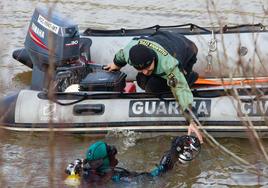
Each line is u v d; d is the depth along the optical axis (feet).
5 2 68.85
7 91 53.78
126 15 71.51
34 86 51.49
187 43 46.16
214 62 53.93
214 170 42.91
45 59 50.62
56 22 50.29
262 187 40.63
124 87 49.37
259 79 39.14
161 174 40.52
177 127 47.01
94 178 38.91
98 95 47.85
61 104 47.50
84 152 45.32
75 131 47.70
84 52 54.65
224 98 46.96
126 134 47.52
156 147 46.57
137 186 39.34
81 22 69.56
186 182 41.29
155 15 71.10
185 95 43.42
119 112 47.52
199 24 67.97
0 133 32.78
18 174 40.91
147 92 47.39
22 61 57.67
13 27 65.46
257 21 66.39
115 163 39.78
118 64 48.37
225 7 70.13
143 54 43.80
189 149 40.81
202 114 46.73
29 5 70.13
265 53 53.72
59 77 49.16
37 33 51.13
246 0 71.31
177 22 69.26
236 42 54.29
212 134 47.06
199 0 73.26
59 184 38.65
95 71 50.80
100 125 47.60
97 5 73.67
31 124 47.96
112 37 57.57
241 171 42.75
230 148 45.93
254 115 44.80
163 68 44.01
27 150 45.39
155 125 47.21
